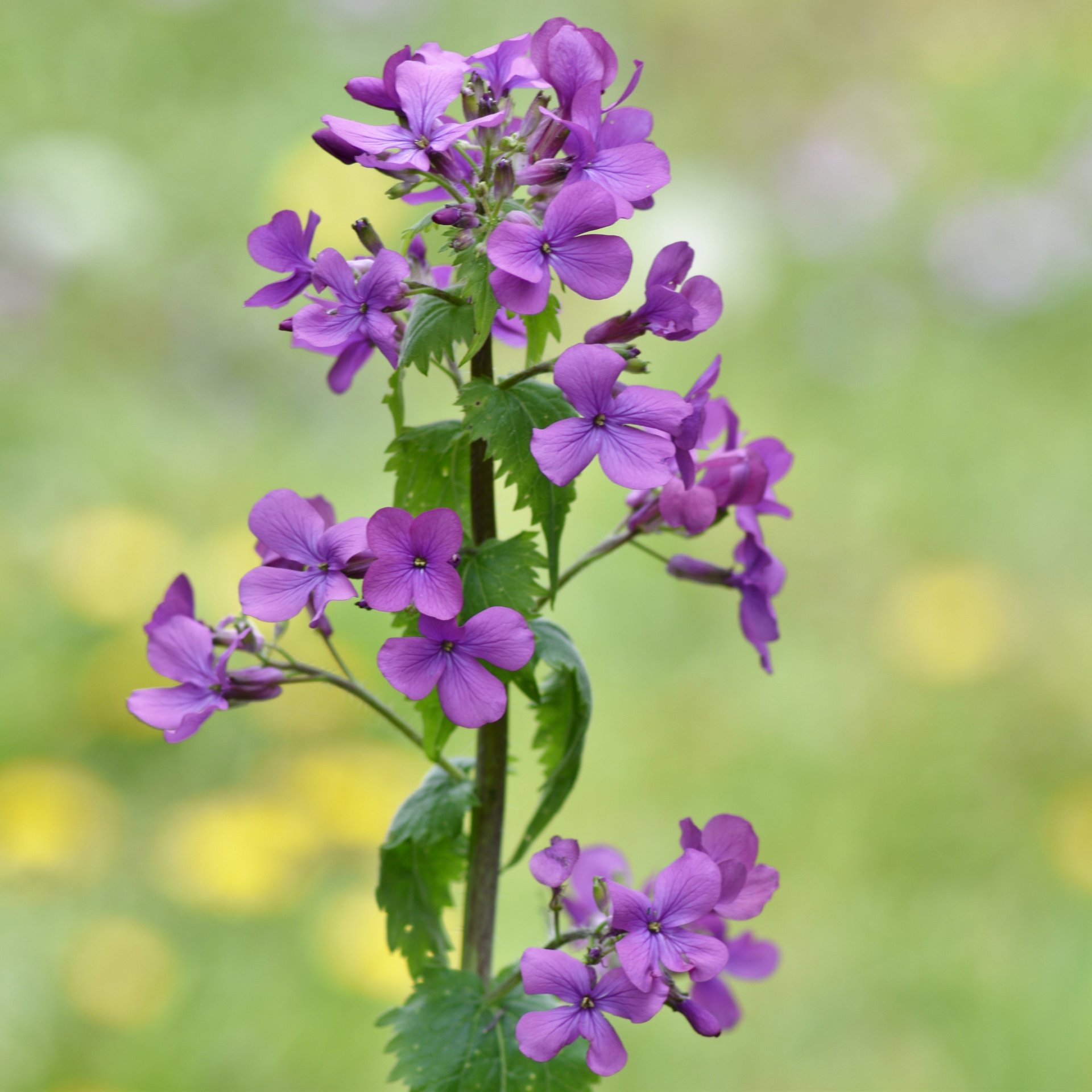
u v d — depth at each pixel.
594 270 2.92
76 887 7.28
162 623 3.34
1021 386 12.94
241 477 10.62
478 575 3.25
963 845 8.38
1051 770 8.84
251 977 6.93
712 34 17.03
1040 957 7.54
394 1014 3.53
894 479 11.60
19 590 9.00
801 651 9.82
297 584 3.05
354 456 10.99
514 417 3.18
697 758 8.90
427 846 3.53
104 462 10.44
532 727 7.67
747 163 15.71
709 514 3.46
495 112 3.13
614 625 9.82
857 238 14.42
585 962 2.96
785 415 12.45
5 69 14.20
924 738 9.05
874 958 7.62
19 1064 6.43
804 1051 7.10
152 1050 6.58
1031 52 17.23
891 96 16.38
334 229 12.57
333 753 7.90
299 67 15.02
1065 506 11.18
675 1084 6.89
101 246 12.21
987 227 14.34
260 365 11.62
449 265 3.61
